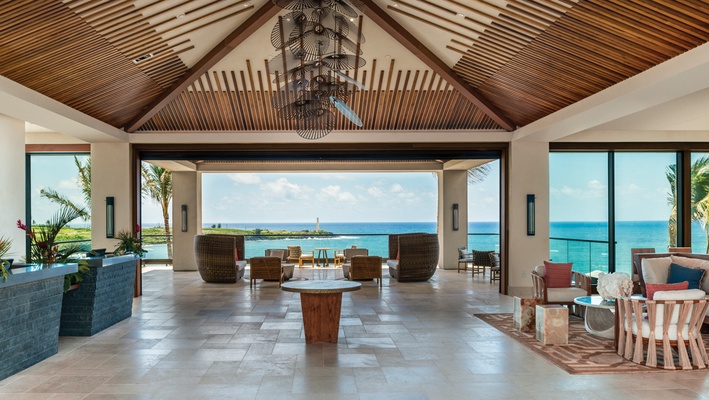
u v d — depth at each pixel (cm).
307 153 1023
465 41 703
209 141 979
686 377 469
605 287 606
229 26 720
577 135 1034
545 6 543
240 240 1309
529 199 974
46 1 502
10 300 470
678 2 450
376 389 437
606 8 503
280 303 878
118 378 466
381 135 991
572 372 482
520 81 758
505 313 782
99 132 859
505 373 481
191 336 632
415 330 664
